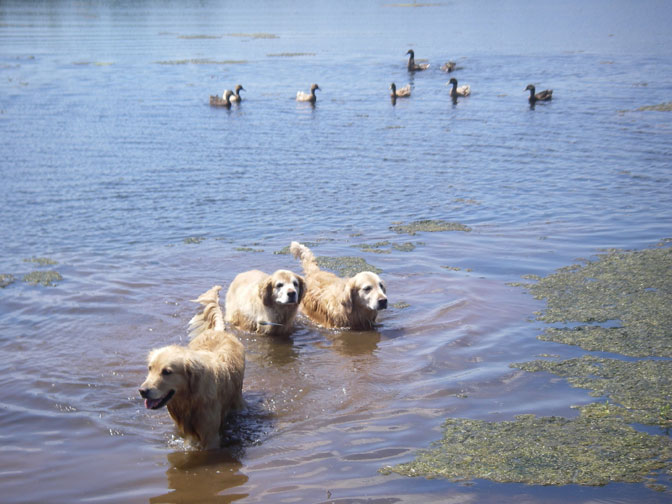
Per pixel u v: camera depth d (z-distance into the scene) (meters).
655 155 19.97
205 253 12.65
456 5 122.88
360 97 33.69
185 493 5.82
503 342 8.75
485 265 11.73
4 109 29.80
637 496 5.47
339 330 9.90
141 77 40.56
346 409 7.28
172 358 6.50
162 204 16.16
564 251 12.29
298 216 15.12
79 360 8.46
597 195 16.16
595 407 6.96
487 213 15.02
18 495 5.81
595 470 5.86
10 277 11.37
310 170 19.38
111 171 19.39
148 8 119.75
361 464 6.15
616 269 11.15
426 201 16.14
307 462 6.25
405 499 5.55
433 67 43.16
